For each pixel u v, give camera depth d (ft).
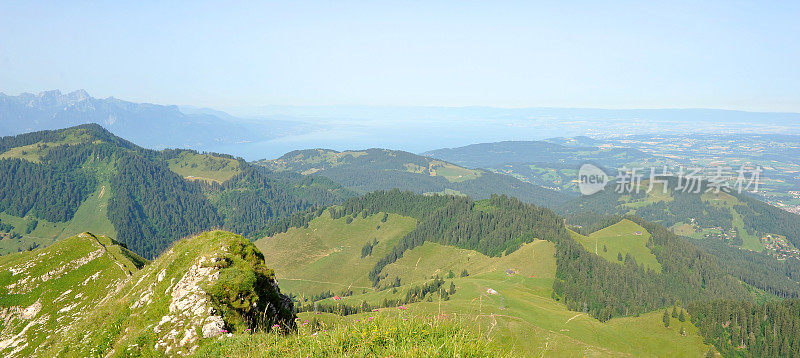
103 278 160.76
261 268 70.74
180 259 73.36
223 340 50.08
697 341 372.17
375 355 33.42
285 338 41.32
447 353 31.81
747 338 379.96
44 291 154.10
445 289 458.91
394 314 39.83
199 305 60.34
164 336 58.34
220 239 74.23
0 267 164.96
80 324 76.74
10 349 135.33
